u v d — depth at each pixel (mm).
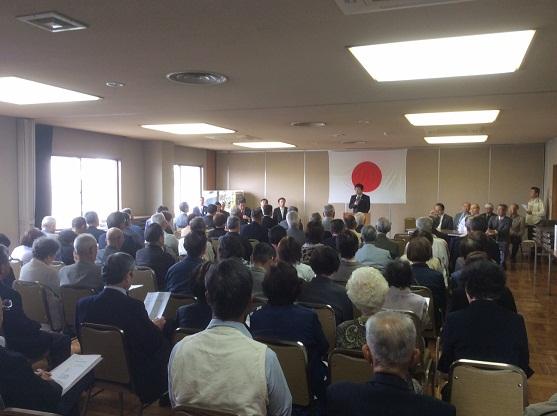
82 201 8344
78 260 3635
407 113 5996
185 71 3826
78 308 2660
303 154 12164
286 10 2477
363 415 1376
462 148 10852
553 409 1459
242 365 1473
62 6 2428
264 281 2330
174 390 1562
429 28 2748
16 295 2885
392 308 2836
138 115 6262
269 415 1536
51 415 1491
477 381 1938
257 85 4344
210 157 12367
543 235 6762
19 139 6656
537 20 2602
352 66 3645
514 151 10492
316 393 2273
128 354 2502
